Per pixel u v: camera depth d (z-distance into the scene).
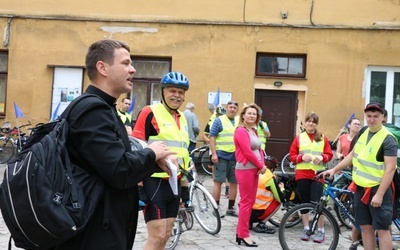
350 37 12.60
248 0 12.82
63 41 13.13
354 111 12.61
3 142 13.12
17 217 1.88
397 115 12.59
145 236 6.20
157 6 13.02
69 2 13.16
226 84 12.80
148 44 13.02
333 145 11.24
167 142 4.11
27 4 13.19
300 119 12.79
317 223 5.57
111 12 13.12
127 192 2.17
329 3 12.67
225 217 7.53
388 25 12.54
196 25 12.89
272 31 12.77
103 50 2.24
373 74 12.67
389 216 4.54
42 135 2.10
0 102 13.38
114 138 2.06
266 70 12.92
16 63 13.19
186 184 4.46
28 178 1.88
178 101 4.18
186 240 6.05
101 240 2.06
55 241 1.92
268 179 6.54
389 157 4.47
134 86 13.23
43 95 13.13
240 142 5.68
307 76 12.66
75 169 2.03
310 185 6.46
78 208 1.94
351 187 4.99
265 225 6.78
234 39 12.84
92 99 2.09
